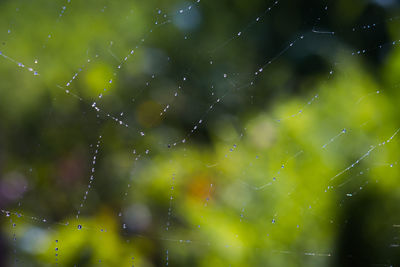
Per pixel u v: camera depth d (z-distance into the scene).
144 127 0.52
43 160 0.52
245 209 0.48
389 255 0.45
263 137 0.50
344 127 0.47
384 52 0.50
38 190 0.51
